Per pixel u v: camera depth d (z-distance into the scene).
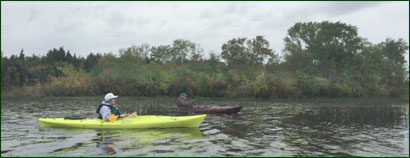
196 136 9.58
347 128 11.51
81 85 38.03
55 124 11.28
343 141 9.00
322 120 14.03
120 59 42.31
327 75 53.53
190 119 11.28
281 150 7.82
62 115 16.20
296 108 21.17
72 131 10.30
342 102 29.80
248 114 16.56
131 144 8.37
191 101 18.00
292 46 59.66
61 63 53.00
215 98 35.78
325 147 8.21
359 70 50.19
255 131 10.66
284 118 14.71
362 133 10.38
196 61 49.53
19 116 15.50
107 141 8.73
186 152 7.52
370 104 26.94
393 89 46.62
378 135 10.04
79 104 24.91
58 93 37.47
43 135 9.61
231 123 12.70
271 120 13.87
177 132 10.23
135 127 10.92
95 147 8.00
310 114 16.86
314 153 7.55
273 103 27.09
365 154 7.48
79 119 11.55
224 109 16.77
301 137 9.58
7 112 17.81
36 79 41.75
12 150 7.66
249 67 45.66
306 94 38.66
